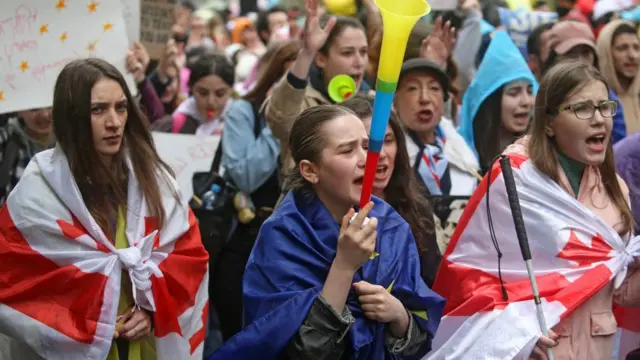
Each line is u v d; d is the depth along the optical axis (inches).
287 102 278.7
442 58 343.3
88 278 204.1
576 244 230.8
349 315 188.4
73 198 206.1
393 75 170.2
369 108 243.8
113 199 213.3
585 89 231.8
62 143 208.1
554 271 231.5
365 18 351.3
